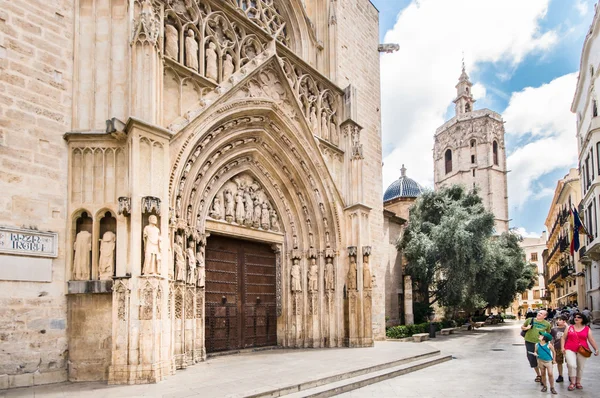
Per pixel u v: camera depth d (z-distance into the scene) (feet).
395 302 110.01
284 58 61.62
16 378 32.86
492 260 107.24
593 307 135.33
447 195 118.73
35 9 37.55
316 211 63.93
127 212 36.68
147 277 36.09
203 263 50.01
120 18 41.63
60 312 35.96
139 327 35.32
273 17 67.67
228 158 54.65
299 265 63.41
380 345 65.00
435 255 102.27
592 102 127.34
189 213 47.83
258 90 55.83
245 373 38.78
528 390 36.94
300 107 61.00
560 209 209.56
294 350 58.13
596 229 117.29
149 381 34.45
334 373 38.52
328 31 73.46
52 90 37.88
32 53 36.91
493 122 304.71
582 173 142.41
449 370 48.21
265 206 61.36
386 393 35.58
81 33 40.70
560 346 40.57
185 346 44.34
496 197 295.07
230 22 55.57
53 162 37.19
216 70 51.85
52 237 36.19
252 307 59.06
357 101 76.13
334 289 63.77
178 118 45.03
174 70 46.21
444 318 124.47
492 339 90.22
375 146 79.71
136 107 38.86
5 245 33.37
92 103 39.83
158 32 41.47
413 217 117.60
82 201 38.04
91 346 36.29
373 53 83.46
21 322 33.65
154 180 38.55
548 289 278.26
